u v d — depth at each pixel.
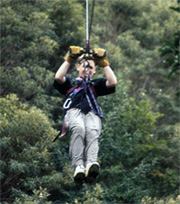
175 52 35.00
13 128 23.58
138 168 31.92
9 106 24.92
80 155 10.23
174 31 50.59
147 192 30.77
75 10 36.03
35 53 30.44
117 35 48.94
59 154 28.70
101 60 10.95
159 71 47.62
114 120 31.92
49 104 31.69
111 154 30.56
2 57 30.80
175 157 36.47
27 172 25.84
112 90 11.29
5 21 28.78
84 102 10.86
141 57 48.78
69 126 10.60
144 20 51.56
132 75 47.72
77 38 33.69
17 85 27.75
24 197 23.06
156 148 34.84
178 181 33.53
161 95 44.72
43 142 25.72
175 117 44.91
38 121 24.34
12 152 24.95
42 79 29.62
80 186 30.64
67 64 11.18
